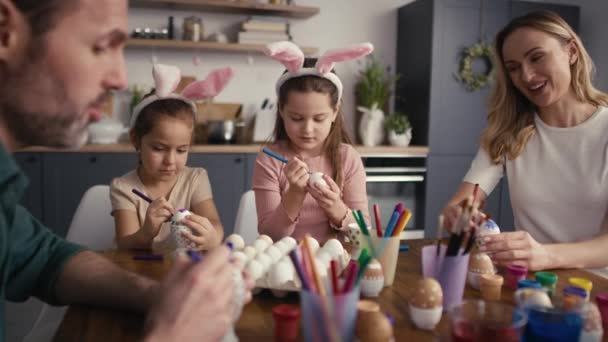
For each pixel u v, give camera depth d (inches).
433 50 137.6
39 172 115.6
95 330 29.5
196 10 139.7
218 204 127.1
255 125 141.6
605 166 58.5
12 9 23.5
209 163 125.2
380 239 37.3
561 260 43.2
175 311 23.3
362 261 30.5
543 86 59.2
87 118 27.6
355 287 26.2
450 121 141.7
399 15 154.3
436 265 33.8
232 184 127.5
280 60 55.9
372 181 136.9
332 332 23.7
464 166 144.2
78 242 60.3
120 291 32.3
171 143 55.7
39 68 24.8
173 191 61.9
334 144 65.0
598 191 58.7
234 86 146.0
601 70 151.2
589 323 27.9
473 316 26.4
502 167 67.4
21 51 24.4
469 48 139.6
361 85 147.6
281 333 27.8
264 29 138.2
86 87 26.0
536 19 58.2
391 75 157.1
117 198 59.6
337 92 59.7
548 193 62.1
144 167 58.2
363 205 63.8
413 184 142.9
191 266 25.2
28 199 115.8
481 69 143.2
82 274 33.7
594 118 59.9
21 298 34.7
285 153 64.8
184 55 141.3
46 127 26.8
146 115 55.5
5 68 24.7
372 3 153.3
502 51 63.7
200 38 135.9
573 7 152.1
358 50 55.2
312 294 23.8
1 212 27.2
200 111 141.6
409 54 149.3
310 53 143.2
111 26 25.7
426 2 139.6
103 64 26.4
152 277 38.5
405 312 32.5
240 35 136.9
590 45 155.1
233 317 26.3
